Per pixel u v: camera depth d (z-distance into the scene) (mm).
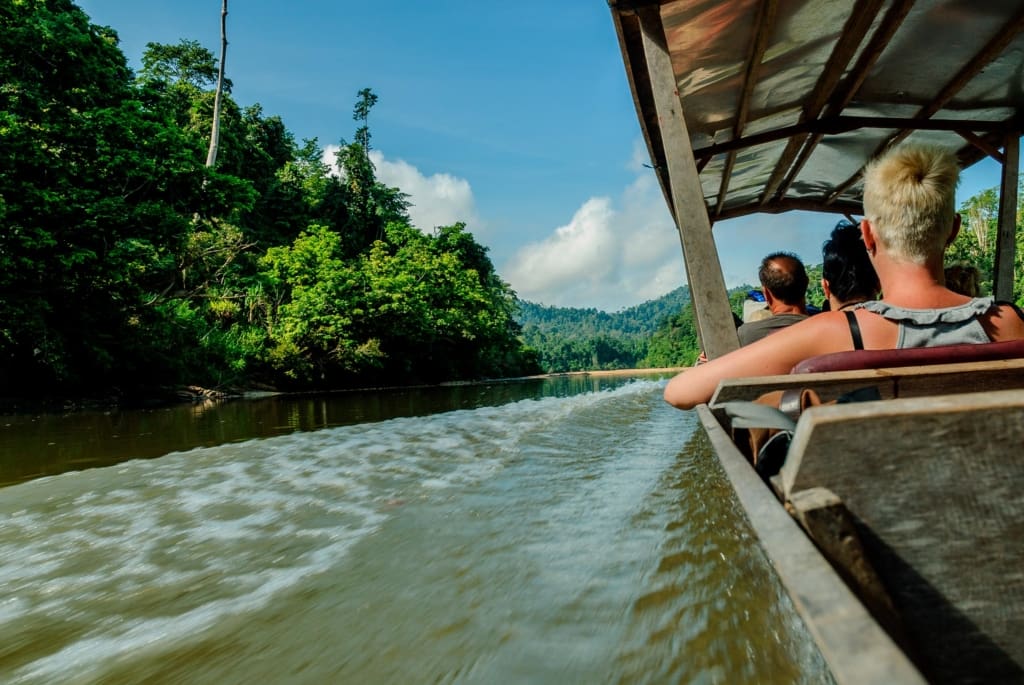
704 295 3297
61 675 1958
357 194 60562
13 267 15383
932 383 1286
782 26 3990
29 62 16844
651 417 9578
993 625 745
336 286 31531
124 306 19672
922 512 724
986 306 1522
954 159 1565
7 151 15562
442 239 60375
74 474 5301
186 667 2004
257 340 27312
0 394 16391
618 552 3039
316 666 1991
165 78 55250
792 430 1213
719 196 7770
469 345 49188
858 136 6359
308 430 8523
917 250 1555
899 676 447
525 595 2525
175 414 13359
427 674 1931
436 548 3152
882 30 4199
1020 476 707
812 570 622
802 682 1787
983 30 4328
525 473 5082
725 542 3148
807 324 1596
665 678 1872
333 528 3541
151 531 3527
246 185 21031
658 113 3424
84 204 16688
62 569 2926
